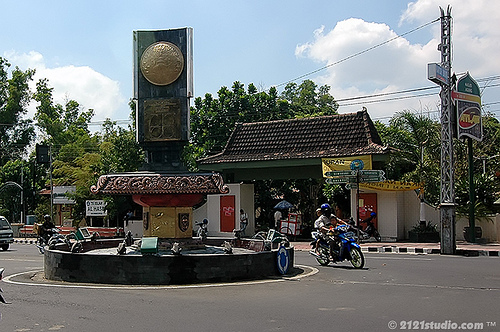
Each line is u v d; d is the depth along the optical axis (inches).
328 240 586.2
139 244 543.5
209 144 1460.4
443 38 761.0
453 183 762.2
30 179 1828.2
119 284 444.5
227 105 1496.1
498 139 1240.8
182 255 446.6
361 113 1075.3
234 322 298.8
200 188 499.8
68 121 2384.4
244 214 1119.6
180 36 550.0
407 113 1156.5
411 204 1008.9
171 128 539.8
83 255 460.1
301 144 1082.7
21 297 385.7
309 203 1339.8
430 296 378.9
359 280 466.0
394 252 810.2
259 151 1112.8
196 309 336.8
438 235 947.3
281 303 355.3
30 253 855.7
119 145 1266.0
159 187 502.6
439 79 735.1
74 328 288.8
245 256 467.2
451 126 768.9
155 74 541.6
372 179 879.1
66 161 1750.7
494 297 373.4
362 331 275.3
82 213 1429.6
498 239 916.0
